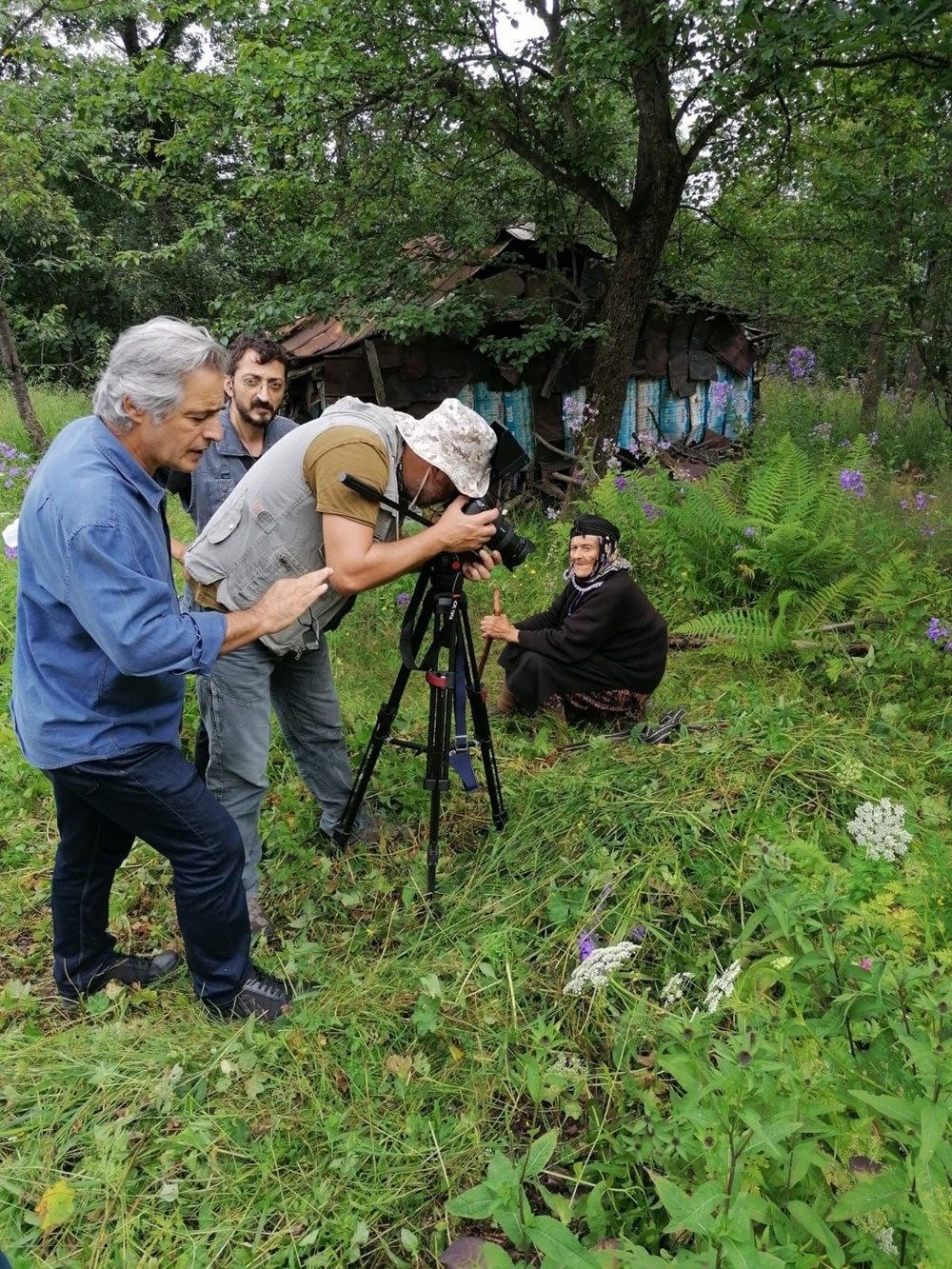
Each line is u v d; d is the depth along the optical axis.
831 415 10.13
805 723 3.24
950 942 1.97
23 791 3.41
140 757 2.04
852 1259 1.38
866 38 4.57
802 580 4.72
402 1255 1.72
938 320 8.68
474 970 2.35
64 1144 1.93
